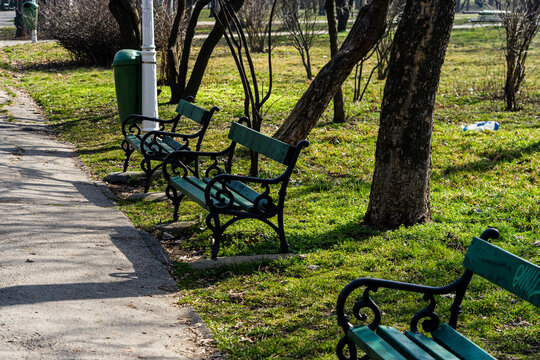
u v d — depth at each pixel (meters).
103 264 5.07
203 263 5.27
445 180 8.24
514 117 12.86
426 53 5.90
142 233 6.05
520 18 13.66
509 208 6.87
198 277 5.07
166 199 7.43
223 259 5.34
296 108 8.00
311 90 7.89
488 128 11.52
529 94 15.90
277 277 5.06
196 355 3.72
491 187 7.76
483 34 31.50
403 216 6.27
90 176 8.53
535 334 3.93
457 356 2.91
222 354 3.75
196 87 14.43
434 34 5.84
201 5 13.84
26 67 22.25
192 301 4.56
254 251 5.62
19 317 3.84
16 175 7.89
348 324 3.22
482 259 3.04
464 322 4.13
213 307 4.45
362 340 3.03
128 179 8.27
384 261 5.32
